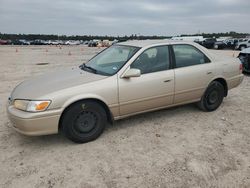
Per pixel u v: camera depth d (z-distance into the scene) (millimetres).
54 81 4156
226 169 3281
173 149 3811
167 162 3455
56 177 3154
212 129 4520
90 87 3896
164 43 4672
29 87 4070
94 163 3453
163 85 4508
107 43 55562
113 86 4047
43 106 3604
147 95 4387
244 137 4207
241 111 5438
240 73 5652
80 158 3584
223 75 5289
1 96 6855
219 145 3924
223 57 5465
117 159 3547
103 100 3984
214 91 5285
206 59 5121
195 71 4867
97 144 3982
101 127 4113
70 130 3838
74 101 3760
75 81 4031
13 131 4473
